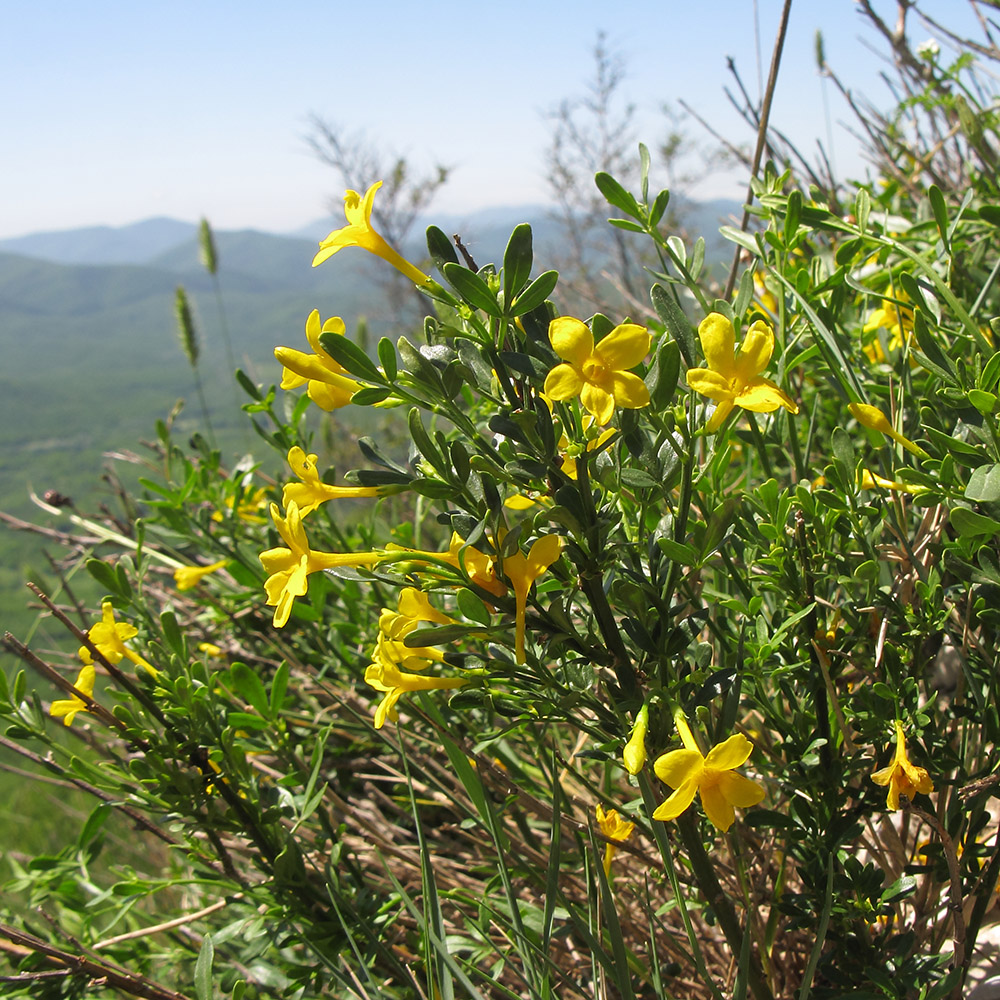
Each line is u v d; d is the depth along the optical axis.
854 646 1.39
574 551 1.10
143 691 1.64
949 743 1.44
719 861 1.57
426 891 1.26
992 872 1.23
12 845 4.24
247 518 2.60
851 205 1.89
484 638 1.13
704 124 2.70
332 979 1.53
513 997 1.35
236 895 1.79
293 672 2.65
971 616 1.41
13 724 1.57
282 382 1.24
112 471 3.25
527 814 2.07
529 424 1.03
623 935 1.67
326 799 2.05
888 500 1.61
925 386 1.66
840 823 1.30
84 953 1.58
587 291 4.06
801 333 1.64
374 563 1.15
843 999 1.24
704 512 1.41
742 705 1.58
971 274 1.99
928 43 2.77
